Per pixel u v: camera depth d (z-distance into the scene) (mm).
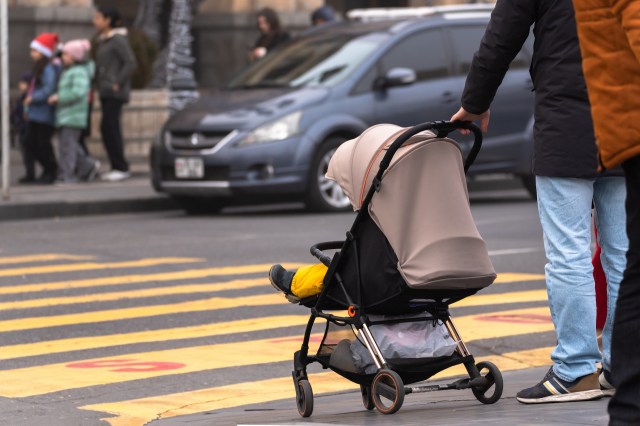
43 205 32469
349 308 11164
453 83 32938
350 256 11188
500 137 33250
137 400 12984
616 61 7926
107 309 18359
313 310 11422
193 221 30719
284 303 18828
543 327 16672
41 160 38031
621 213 11117
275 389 13438
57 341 16125
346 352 11281
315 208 31422
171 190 31703
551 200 11039
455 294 11148
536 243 25500
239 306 18562
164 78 51375
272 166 30719
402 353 11094
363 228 11094
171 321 17438
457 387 11188
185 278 21266
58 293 19797
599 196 11211
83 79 37750
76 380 13891
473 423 10102
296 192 30984
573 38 10773
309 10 63875
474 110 10984
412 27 33000
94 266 22781
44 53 37688
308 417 11391
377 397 11070
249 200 32594
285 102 31281
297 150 30828
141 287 20344
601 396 11227
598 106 8008
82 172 38688
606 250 11273
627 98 7898
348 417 11031
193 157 31109
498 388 11219
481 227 28375
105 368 14523
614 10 7770
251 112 31125
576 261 11000
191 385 13680
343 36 33438
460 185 10992
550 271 11125
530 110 33688
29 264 23188
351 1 71938
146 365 14688
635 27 7625
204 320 17531
